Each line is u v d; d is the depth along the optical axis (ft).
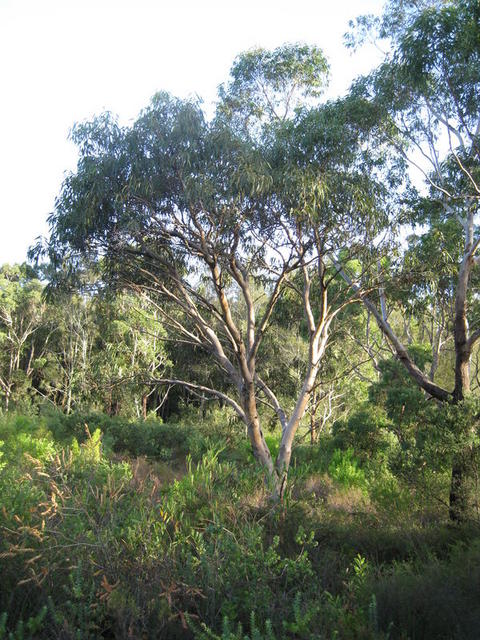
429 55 33.50
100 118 34.96
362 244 39.52
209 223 36.73
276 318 52.08
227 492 23.56
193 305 41.27
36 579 13.24
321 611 13.80
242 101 45.98
